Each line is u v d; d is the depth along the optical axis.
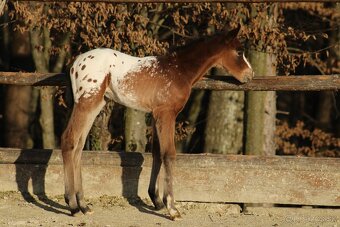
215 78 10.14
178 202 10.20
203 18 12.30
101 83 9.37
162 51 11.31
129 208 9.91
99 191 10.30
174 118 9.47
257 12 11.85
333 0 9.92
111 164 10.30
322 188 10.02
